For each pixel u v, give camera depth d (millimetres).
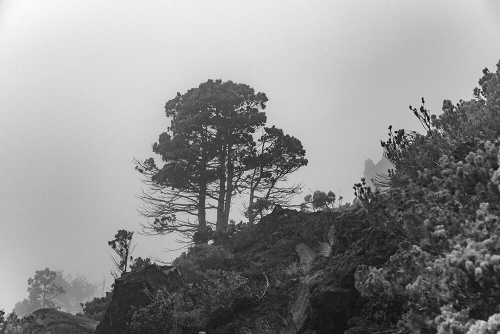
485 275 5891
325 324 11445
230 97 40812
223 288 15648
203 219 39281
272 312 14344
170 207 39844
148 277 17828
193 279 21359
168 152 39875
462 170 7473
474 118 12031
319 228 19000
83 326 19000
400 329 8969
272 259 18438
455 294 6484
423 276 7098
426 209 7957
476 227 6598
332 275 11945
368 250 11609
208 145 39812
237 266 19922
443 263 6570
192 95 43406
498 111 11617
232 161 39969
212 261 23516
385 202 9492
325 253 15594
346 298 11289
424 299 6879
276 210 22156
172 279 18406
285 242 19125
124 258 21547
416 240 7961
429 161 11320
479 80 13883
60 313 19500
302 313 12414
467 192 7539
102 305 25156
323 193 28172
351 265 11672
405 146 11992
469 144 11234
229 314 15078
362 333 10336
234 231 30047
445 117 12047
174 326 15273
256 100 42906
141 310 16188
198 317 15508
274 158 37688
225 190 39500
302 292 12984
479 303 6277
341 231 13602
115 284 17797
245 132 40844
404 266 7492
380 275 7754
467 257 6086
